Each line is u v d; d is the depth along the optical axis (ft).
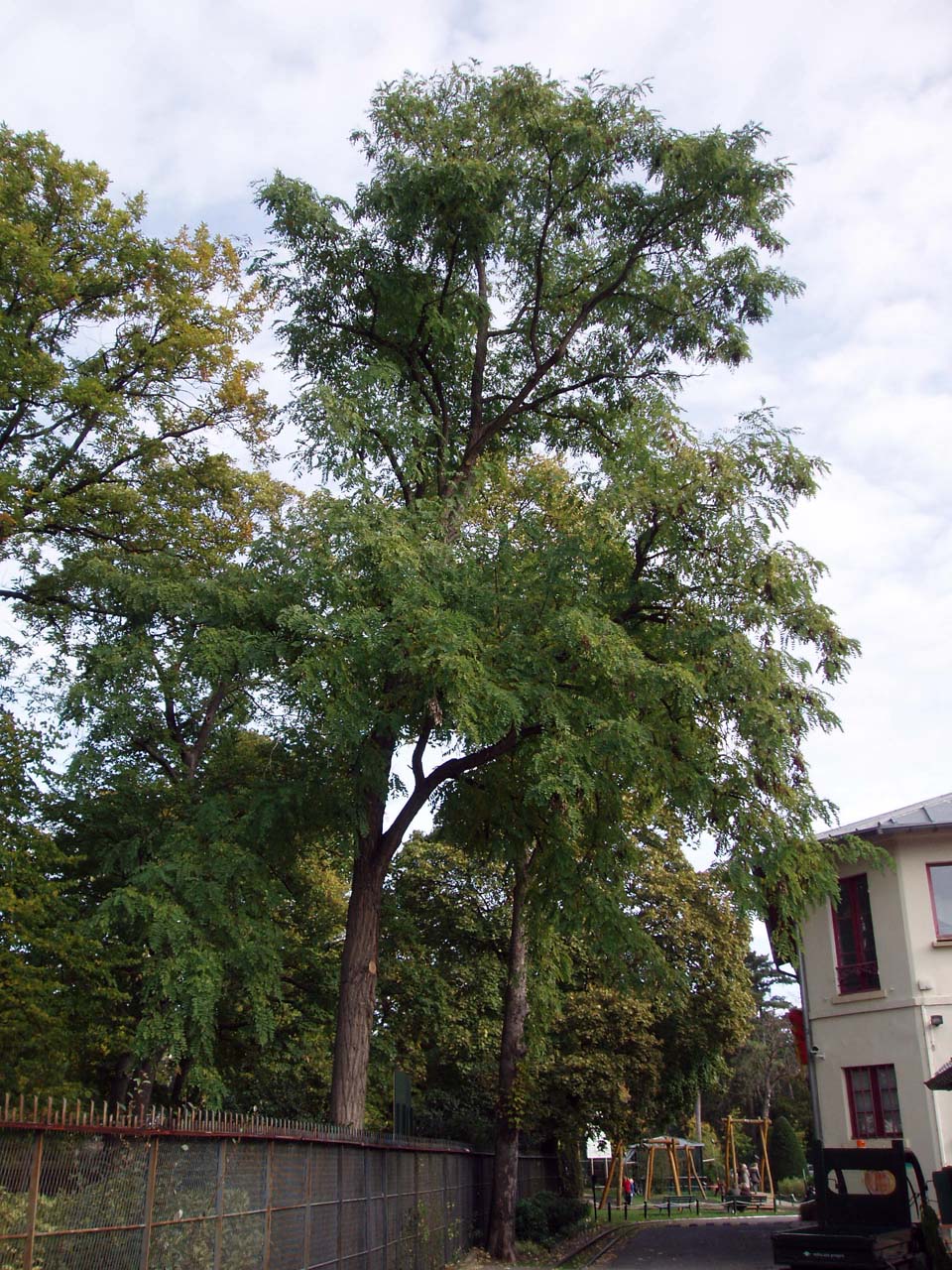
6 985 54.60
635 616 53.67
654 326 61.67
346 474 49.75
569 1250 81.15
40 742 61.93
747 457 51.49
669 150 54.75
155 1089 74.59
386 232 57.77
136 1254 25.05
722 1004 102.58
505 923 100.37
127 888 48.29
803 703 49.80
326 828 52.85
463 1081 114.62
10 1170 21.15
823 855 51.52
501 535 52.11
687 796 50.31
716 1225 107.45
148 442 71.46
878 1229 46.44
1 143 66.59
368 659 46.93
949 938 67.41
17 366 61.62
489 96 57.88
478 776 58.59
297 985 82.07
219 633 49.01
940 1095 64.75
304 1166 37.65
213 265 74.84
